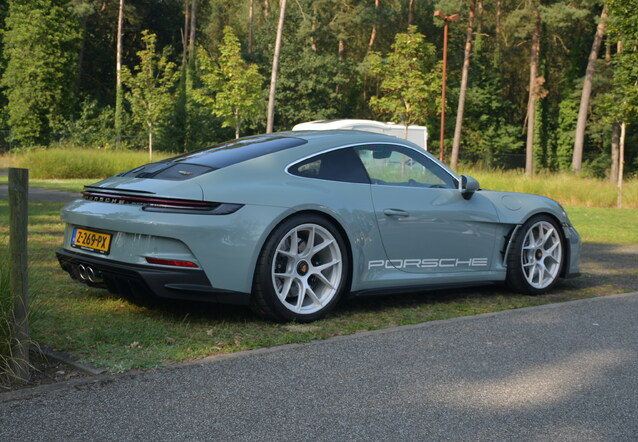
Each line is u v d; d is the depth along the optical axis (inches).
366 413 102.3
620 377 122.8
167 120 1611.7
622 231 431.2
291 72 1747.0
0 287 112.6
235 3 2177.7
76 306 165.6
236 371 120.2
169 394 107.6
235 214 148.1
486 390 114.2
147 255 145.5
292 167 162.9
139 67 1312.7
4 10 1772.9
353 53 2047.2
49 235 290.8
